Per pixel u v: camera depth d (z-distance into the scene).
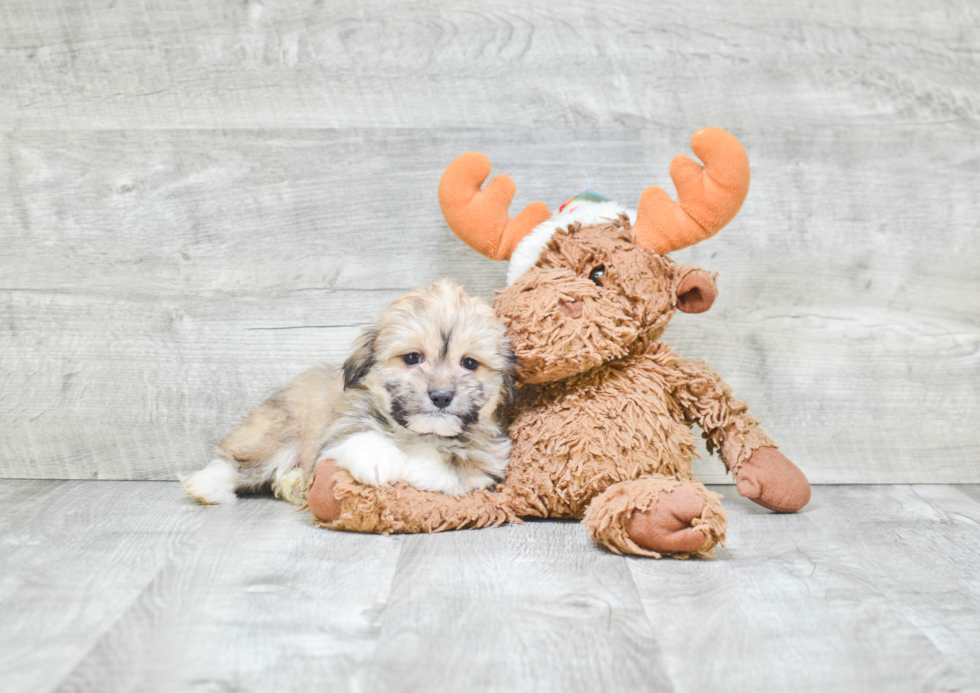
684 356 2.25
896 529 1.81
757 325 2.25
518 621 1.26
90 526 1.76
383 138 2.18
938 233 2.25
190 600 1.34
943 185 2.23
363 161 2.19
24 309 2.21
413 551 1.59
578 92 2.19
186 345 2.22
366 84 2.17
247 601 1.33
